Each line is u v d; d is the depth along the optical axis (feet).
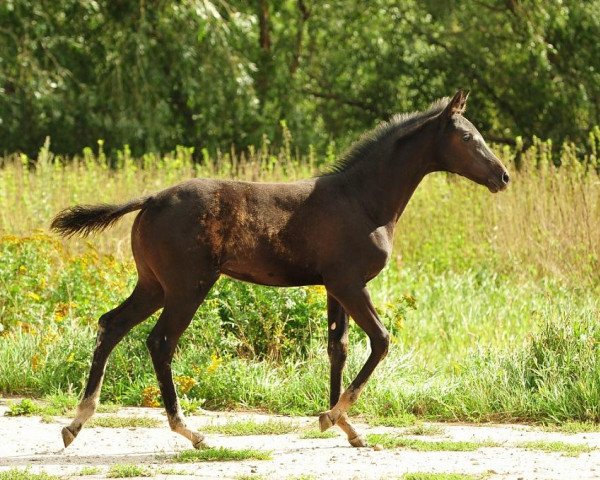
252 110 103.19
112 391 41.93
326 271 33.65
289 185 33.96
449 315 53.06
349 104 125.18
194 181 33.30
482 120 119.55
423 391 40.34
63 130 103.60
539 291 57.26
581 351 40.09
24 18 99.71
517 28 113.60
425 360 46.29
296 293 45.11
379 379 41.11
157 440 35.09
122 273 48.21
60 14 104.47
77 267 48.62
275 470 30.37
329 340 35.27
